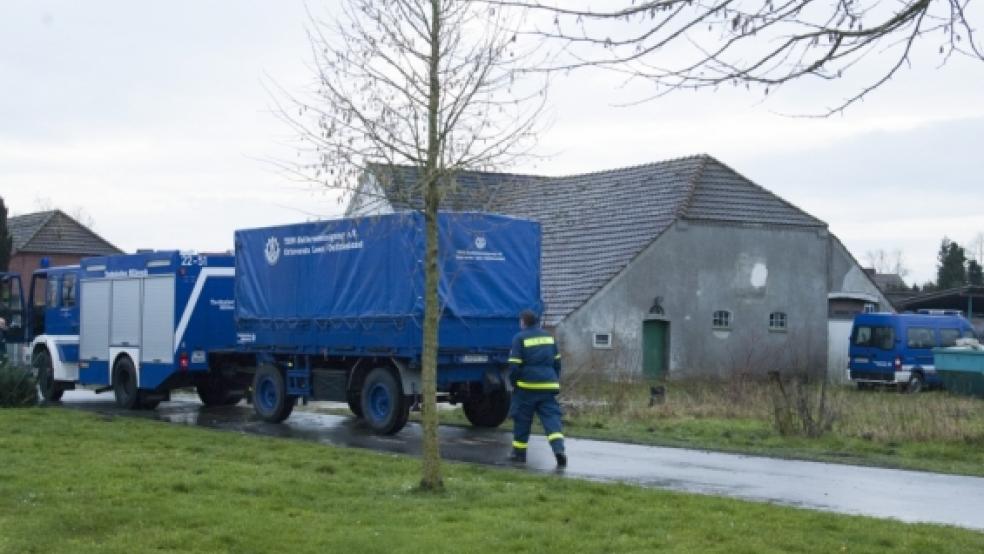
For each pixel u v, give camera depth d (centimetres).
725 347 3822
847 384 3897
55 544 909
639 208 3928
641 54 607
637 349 3647
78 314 2555
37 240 5803
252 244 2178
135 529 966
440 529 969
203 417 2238
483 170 1185
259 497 1124
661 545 912
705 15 584
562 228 4034
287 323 2078
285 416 2133
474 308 1852
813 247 4019
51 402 2623
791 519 1038
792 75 591
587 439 1825
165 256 2294
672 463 1523
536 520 1024
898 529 998
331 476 1282
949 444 1739
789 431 1864
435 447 1173
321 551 888
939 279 8606
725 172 3988
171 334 2277
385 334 1862
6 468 1301
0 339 2698
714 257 3825
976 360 2886
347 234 1944
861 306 4169
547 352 1495
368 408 1917
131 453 1466
